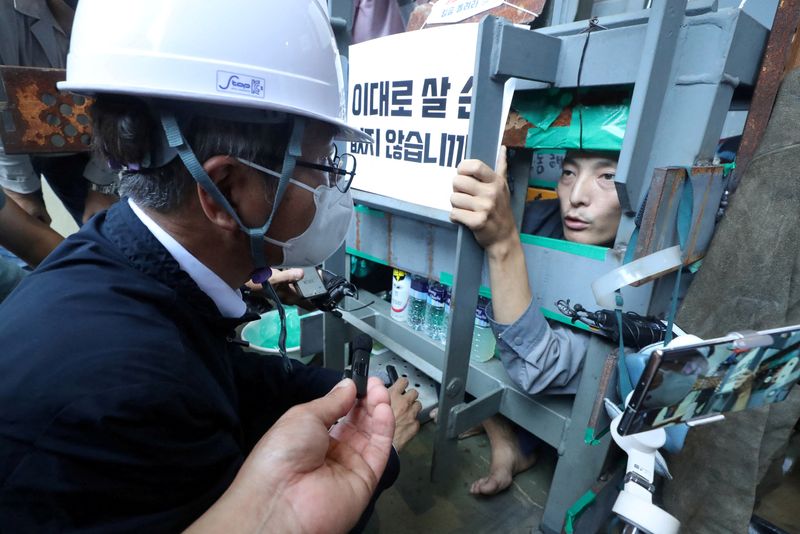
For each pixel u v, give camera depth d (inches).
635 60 24.6
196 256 20.3
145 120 17.1
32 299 16.3
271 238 22.1
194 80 16.4
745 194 28.6
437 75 29.6
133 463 14.5
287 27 17.9
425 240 40.7
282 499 14.7
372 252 47.4
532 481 46.9
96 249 18.4
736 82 25.5
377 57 34.4
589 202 33.5
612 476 34.8
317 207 23.0
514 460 46.1
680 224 24.8
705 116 24.3
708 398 16.3
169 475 15.8
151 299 17.6
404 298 48.6
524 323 32.0
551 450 51.1
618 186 26.0
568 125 31.0
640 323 27.1
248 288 44.0
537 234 40.7
